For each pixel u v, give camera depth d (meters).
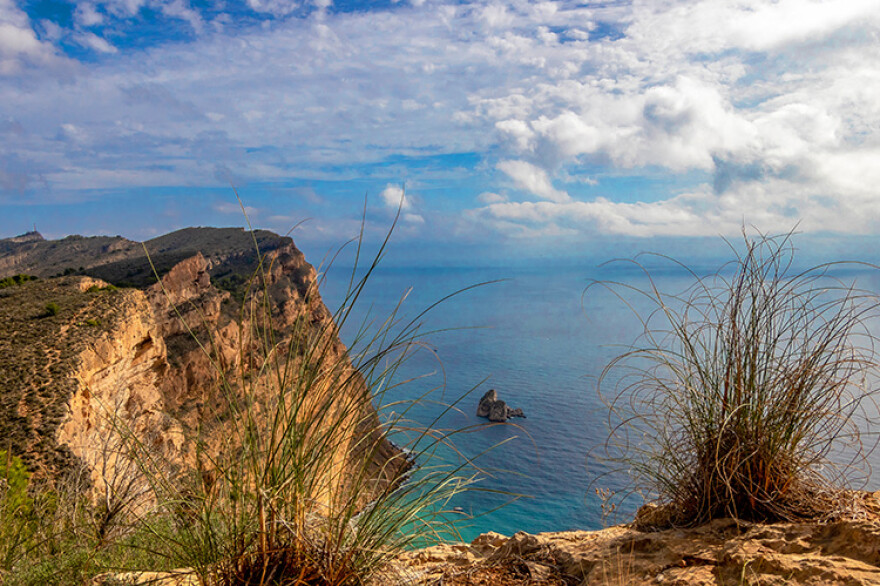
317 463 2.81
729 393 3.79
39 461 16.28
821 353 3.60
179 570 3.08
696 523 3.74
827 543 2.94
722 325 3.82
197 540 2.75
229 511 2.73
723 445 3.70
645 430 3.97
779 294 3.74
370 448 2.79
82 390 23.05
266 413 2.75
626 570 3.19
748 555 2.97
